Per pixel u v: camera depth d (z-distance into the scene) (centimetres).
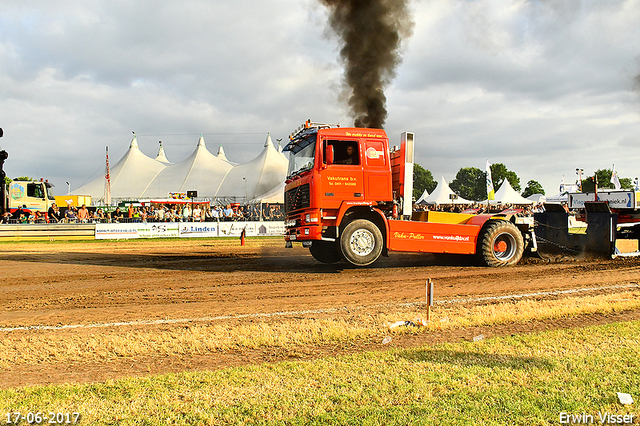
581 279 918
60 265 1277
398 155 1083
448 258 1242
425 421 309
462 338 517
